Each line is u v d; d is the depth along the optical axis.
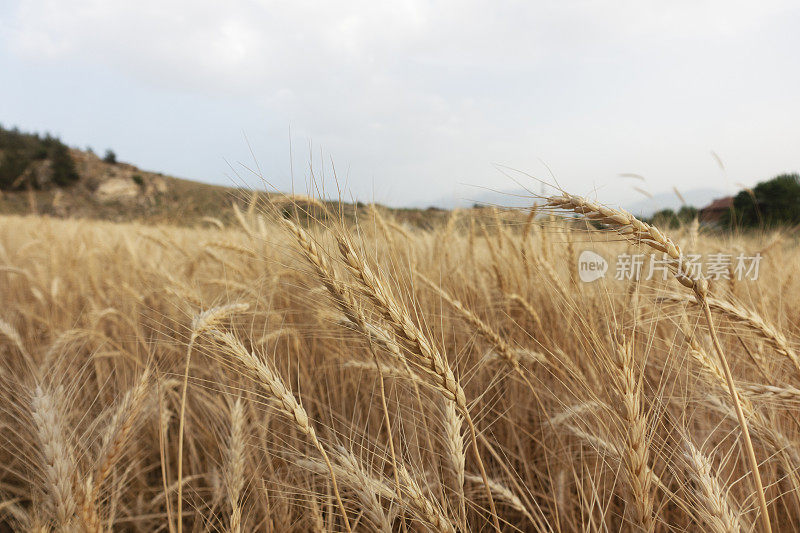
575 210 1.38
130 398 1.84
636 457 1.47
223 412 2.75
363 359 3.16
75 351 3.75
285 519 2.32
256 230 3.99
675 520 2.24
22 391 2.17
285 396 1.60
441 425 2.34
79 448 1.98
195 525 2.29
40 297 4.86
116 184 42.75
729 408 2.04
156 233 6.25
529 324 3.54
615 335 1.52
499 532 1.60
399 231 4.32
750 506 2.02
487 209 3.11
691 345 1.92
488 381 3.29
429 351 1.59
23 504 2.42
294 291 3.71
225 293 3.21
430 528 1.58
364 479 1.73
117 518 2.38
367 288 1.55
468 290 3.94
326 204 1.69
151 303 4.47
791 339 2.57
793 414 2.32
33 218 10.56
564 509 2.40
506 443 3.08
